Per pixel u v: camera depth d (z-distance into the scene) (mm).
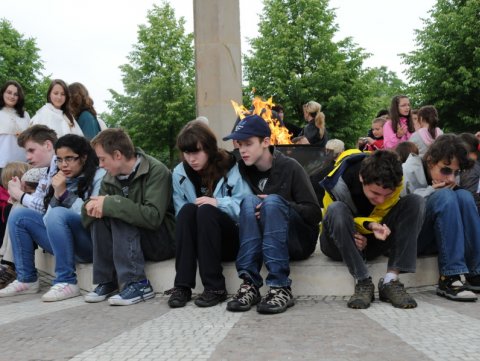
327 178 3461
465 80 23031
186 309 3301
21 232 4195
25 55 30000
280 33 26406
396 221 3375
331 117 25859
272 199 3305
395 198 3387
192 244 3447
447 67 24109
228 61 7262
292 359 2189
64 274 3926
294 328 2715
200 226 3404
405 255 3318
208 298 3355
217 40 7223
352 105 25828
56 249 3914
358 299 3193
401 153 4570
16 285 4184
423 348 2291
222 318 3004
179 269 3416
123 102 28406
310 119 8039
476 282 3541
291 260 3730
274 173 3576
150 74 28594
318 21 26656
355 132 25828
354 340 2449
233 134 3490
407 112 6980
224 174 3652
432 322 2771
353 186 3445
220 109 7234
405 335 2518
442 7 25297
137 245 3680
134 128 27719
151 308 3375
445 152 3537
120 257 3621
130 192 3789
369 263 3598
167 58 28000
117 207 3551
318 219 3566
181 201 3781
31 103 29953
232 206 3541
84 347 2477
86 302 3682
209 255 3402
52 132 4680
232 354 2273
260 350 2328
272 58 25812
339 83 25484
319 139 7965
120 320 3045
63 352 2404
